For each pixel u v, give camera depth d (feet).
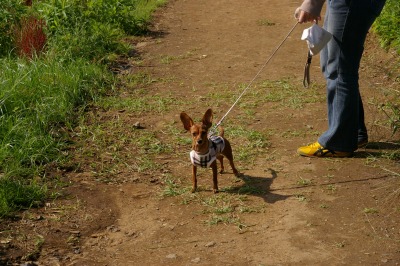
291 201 19.01
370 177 20.47
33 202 18.86
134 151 22.88
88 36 34.53
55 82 27.58
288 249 16.56
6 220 17.84
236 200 19.15
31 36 31.89
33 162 21.09
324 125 25.02
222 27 41.78
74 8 36.50
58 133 23.79
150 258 16.35
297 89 29.19
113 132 24.45
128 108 27.07
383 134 23.95
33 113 24.44
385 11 36.01
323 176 20.63
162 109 26.99
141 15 42.22
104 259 16.33
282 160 21.90
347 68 21.29
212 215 18.37
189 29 41.27
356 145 21.97
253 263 15.96
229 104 27.48
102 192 19.85
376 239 16.96
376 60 33.06
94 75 30.07
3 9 34.09
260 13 45.44
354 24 20.79
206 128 18.71
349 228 17.52
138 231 17.70
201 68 32.99
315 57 34.35
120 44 35.55
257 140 23.50
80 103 27.22
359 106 22.13
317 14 21.63
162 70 32.68
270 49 36.32
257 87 29.60
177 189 19.93
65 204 19.02
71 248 16.80
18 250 16.49
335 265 15.79
